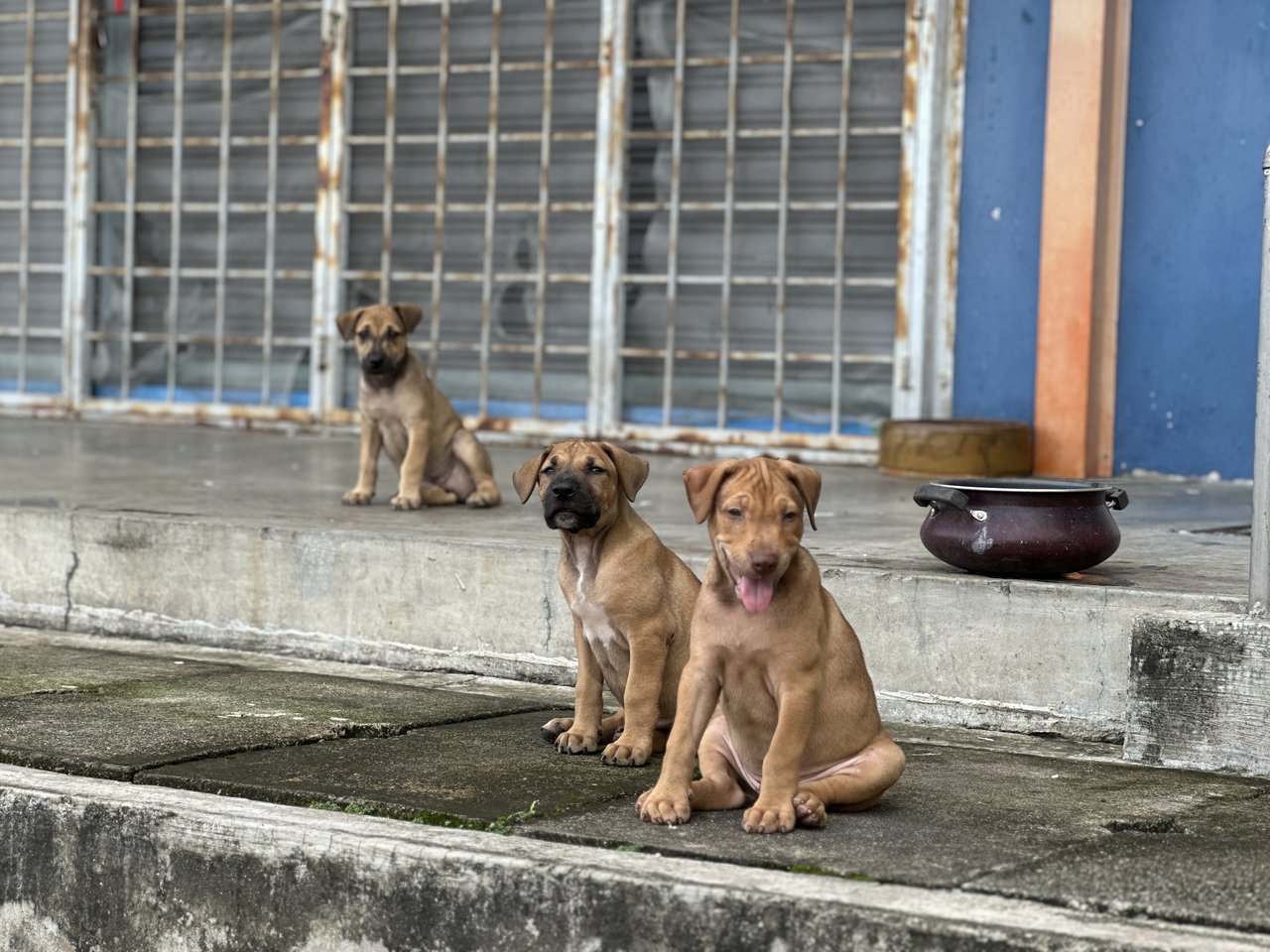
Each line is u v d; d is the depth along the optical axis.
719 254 5.96
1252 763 3.21
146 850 2.95
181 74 6.79
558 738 3.30
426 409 4.52
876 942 2.59
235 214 6.75
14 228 7.20
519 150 6.25
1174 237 5.37
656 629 3.23
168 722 3.40
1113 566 3.72
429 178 6.41
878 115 5.73
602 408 6.09
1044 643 3.47
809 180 5.82
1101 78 5.32
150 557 4.16
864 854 2.79
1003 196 5.55
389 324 4.47
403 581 3.95
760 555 2.81
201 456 5.56
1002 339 5.58
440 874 2.79
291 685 3.72
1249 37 5.27
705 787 2.96
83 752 3.20
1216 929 2.58
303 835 2.87
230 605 4.10
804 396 5.88
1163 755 3.27
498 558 3.87
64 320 7.02
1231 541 4.09
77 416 6.99
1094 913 2.62
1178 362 5.39
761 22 5.85
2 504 4.38
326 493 4.75
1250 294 5.30
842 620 2.99
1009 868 2.74
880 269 5.76
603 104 6.03
